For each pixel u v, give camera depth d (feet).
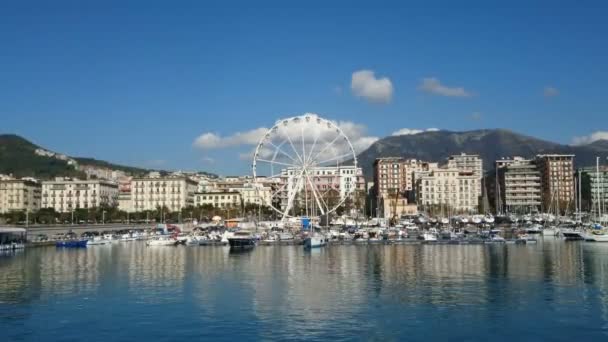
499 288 308.19
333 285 324.60
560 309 253.65
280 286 322.96
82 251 616.39
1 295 299.17
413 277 353.92
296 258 488.85
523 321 232.73
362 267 411.75
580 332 216.33
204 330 221.87
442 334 214.90
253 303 272.31
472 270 386.11
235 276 367.66
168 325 229.86
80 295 297.74
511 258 466.70
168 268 417.90
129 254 561.43
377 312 250.37
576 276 351.46
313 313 249.55
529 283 324.80
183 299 283.79
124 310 258.37
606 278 342.23
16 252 602.85
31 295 298.76
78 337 213.87
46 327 228.22
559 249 560.20
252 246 635.66
